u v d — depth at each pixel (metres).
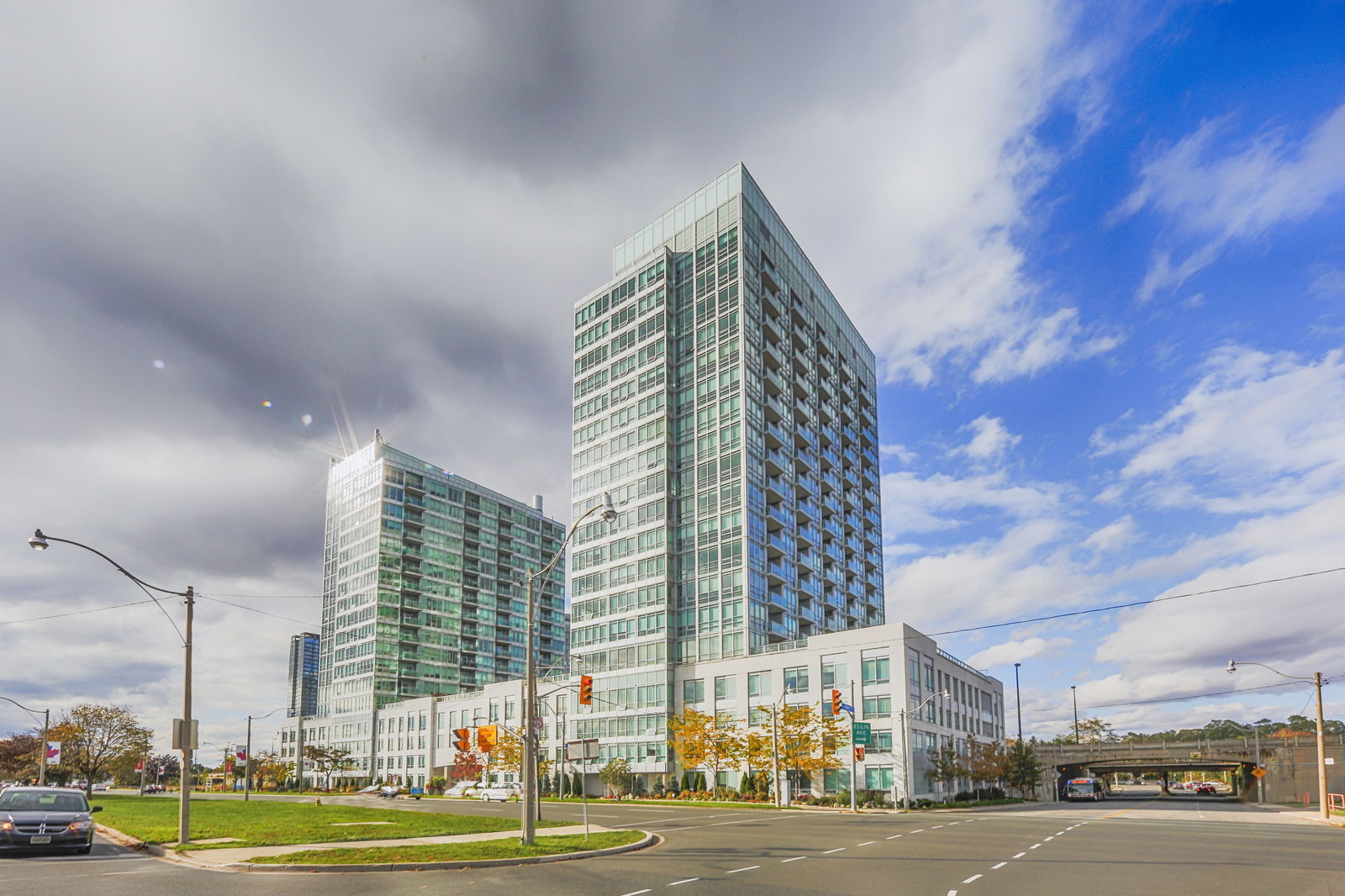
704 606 86.94
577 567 100.00
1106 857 22.03
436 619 165.50
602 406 102.19
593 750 27.16
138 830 30.91
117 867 20.58
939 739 77.69
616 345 102.12
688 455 92.62
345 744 156.75
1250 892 15.78
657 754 84.75
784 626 90.75
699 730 72.94
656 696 86.50
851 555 112.88
